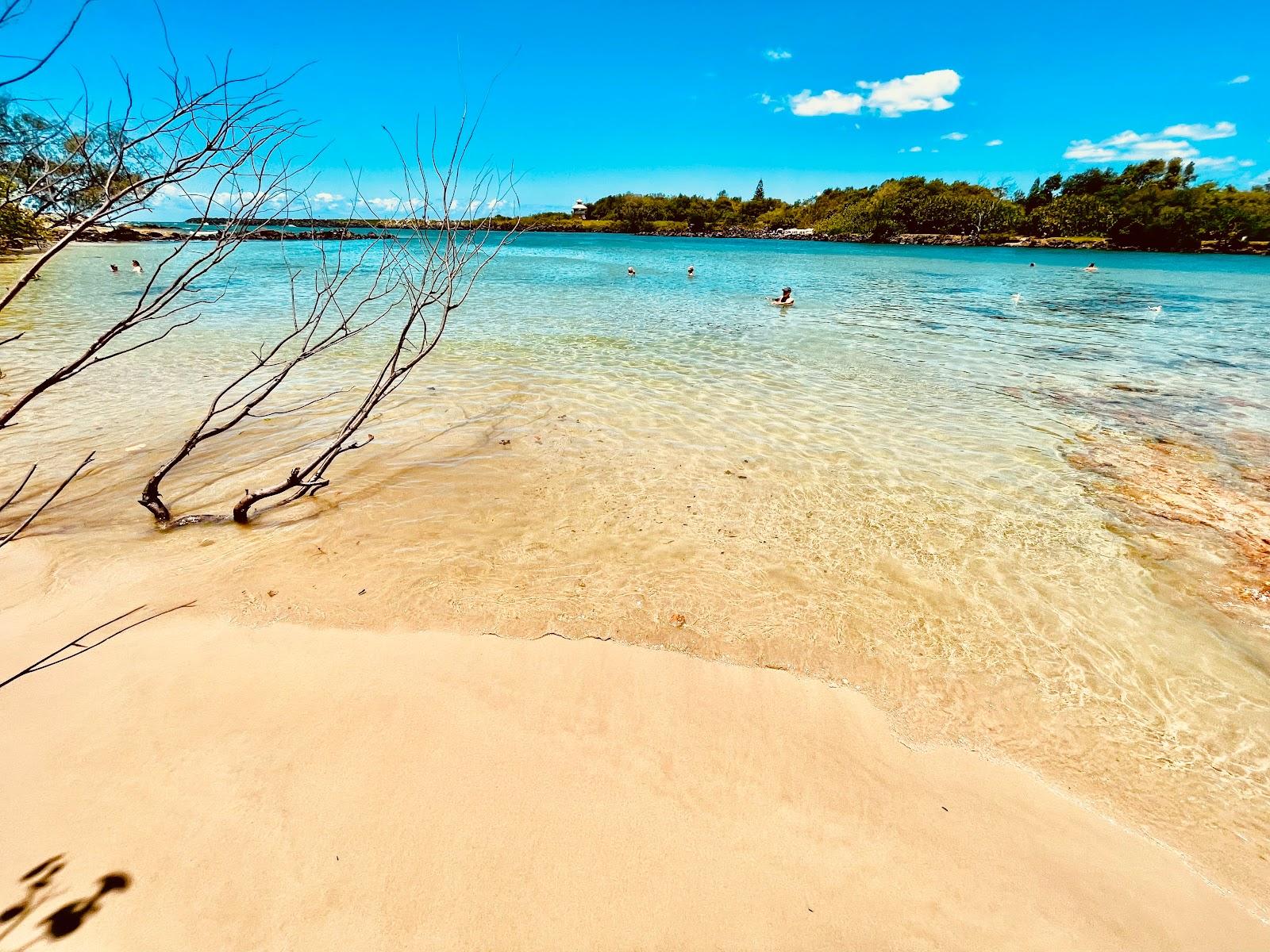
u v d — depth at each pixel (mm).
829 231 102812
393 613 4027
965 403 9414
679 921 2314
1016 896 2498
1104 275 38625
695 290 24516
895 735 3340
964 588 4707
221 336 13273
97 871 2352
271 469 6223
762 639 4023
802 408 8984
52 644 3531
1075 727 3473
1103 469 6957
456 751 2967
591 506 5730
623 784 2867
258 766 2822
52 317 14836
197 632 3723
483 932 2234
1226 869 2697
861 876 2533
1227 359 13172
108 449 6594
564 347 12758
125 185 2635
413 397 8766
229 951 2131
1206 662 4016
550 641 3844
